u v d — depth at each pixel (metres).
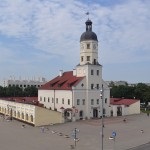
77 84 110.56
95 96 114.06
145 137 76.88
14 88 193.50
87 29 117.25
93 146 65.75
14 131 87.31
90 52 114.81
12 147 65.44
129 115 122.81
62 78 126.44
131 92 164.12
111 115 119.62
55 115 101.56
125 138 75.38
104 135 79.19
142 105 160.12
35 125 97.81
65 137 76.81
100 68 115.19
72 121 106.44
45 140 73.19
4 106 130.38
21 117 109.88
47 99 126.50
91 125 96.81
